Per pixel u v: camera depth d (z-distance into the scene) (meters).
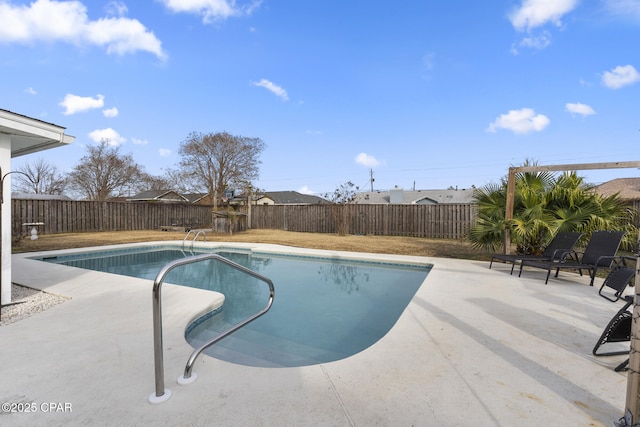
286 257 8.80
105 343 2.71
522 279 5.18
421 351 2.58
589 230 5.86
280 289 5.77
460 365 2.35
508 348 2.63
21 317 3.38
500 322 3.23
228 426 1.68
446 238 13.04
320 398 1.93
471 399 1.93
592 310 3.60
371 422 1.72
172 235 13.44
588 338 2.84
